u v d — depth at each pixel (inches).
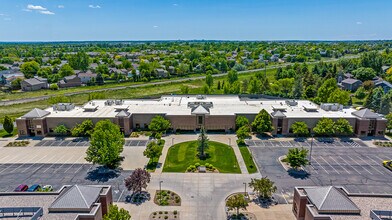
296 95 5826.8
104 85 7440.9
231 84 6466.5
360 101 5605.3
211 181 2635.3
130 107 4264.3
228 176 2721.5
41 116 3727.9
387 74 7500.0
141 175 2336.4
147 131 3909.9
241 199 2098.9
